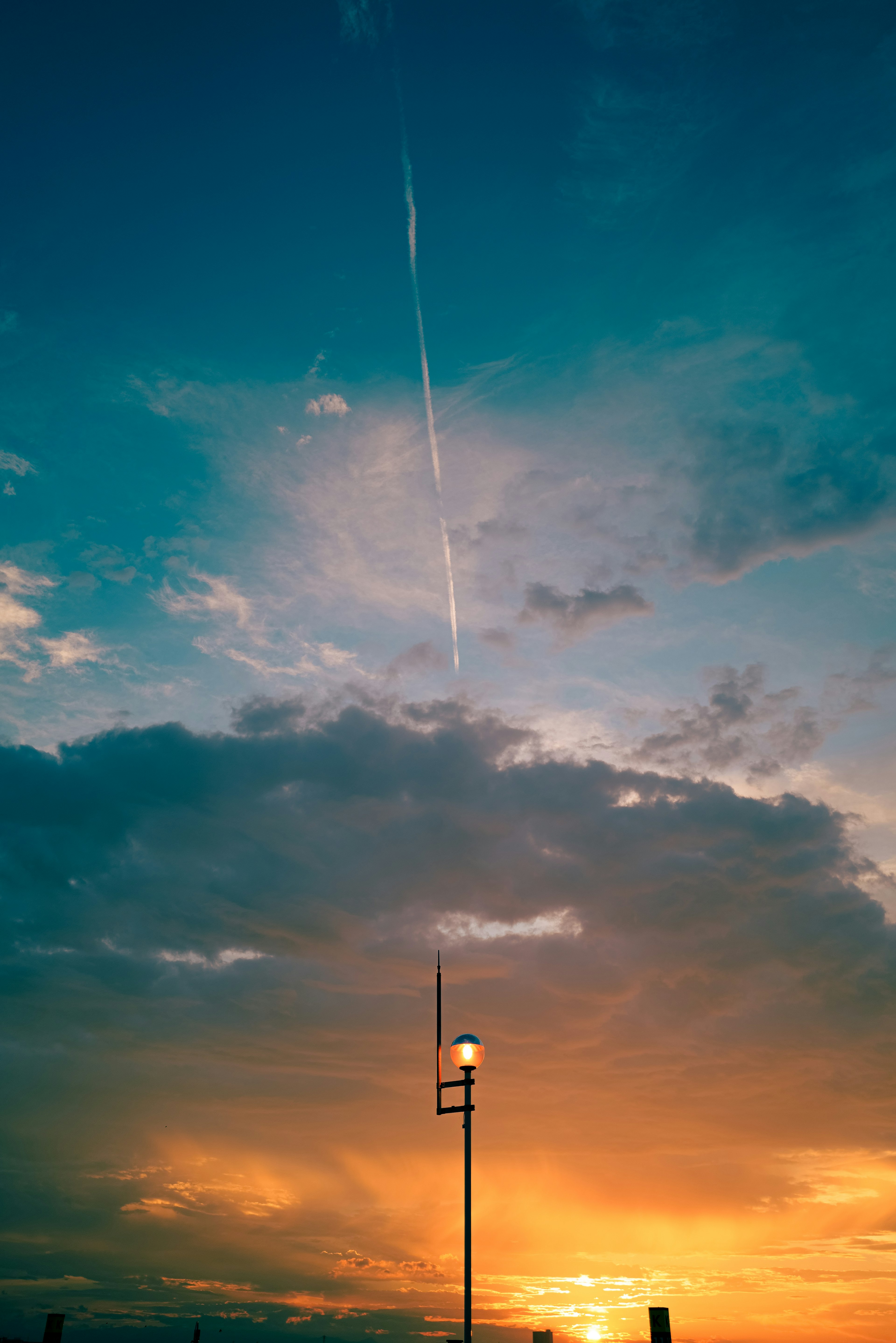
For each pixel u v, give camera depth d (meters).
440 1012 17.98
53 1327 22.58
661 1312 18.28
